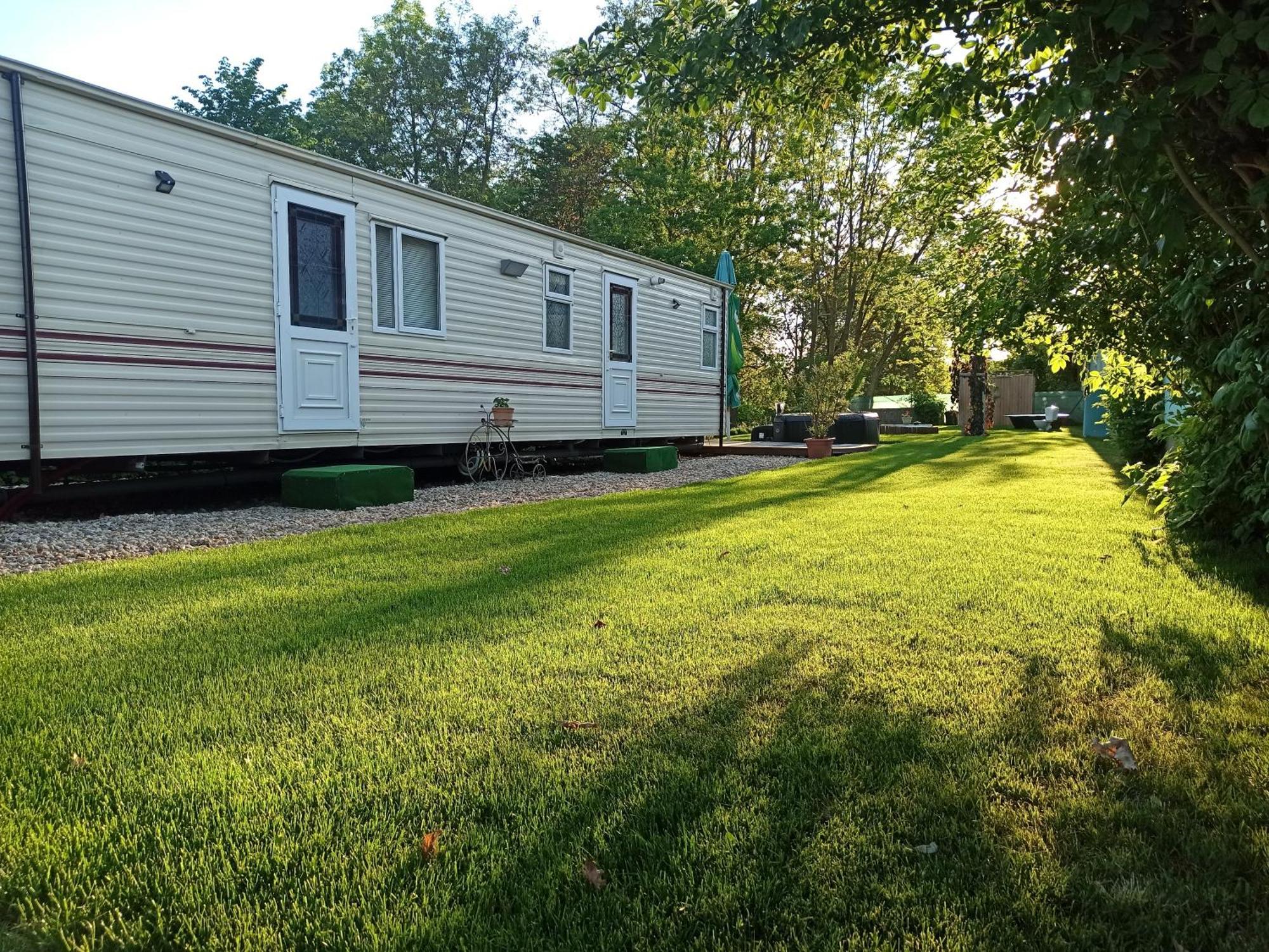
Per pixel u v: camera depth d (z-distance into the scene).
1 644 2.52
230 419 5.82
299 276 6.27
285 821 1.48
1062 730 1.84
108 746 1.79
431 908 1.24
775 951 1.14
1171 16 1.52
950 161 5.06
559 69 2.53
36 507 5.87
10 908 1.26
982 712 1.93
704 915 1.22
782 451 12.93
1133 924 1.18
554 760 1.70
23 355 4.70
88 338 4.99
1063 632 2.55
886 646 2.44
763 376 24.03
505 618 2.80
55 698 2.07
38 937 1.21
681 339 11.74
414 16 26.81
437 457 8.20
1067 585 3.20
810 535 4.47
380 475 6.38
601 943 1.16
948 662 2.29
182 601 3.09
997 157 4.08
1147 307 3.88
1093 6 1.52
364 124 25.20
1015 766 1.67
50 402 4.84
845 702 2.00
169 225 5.38
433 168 27.00
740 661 2.31
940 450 13.08
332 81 27.89
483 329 8.07
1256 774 1.62
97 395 5.05
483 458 8.22
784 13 2.03
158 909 1.24
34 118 4.68
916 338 21.77
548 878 1.31
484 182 27.61
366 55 26.88
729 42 2.09
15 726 1.90
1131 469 4.89
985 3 1.95
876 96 2.98
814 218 21.03
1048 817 1.47
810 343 28.14
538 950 1.15
